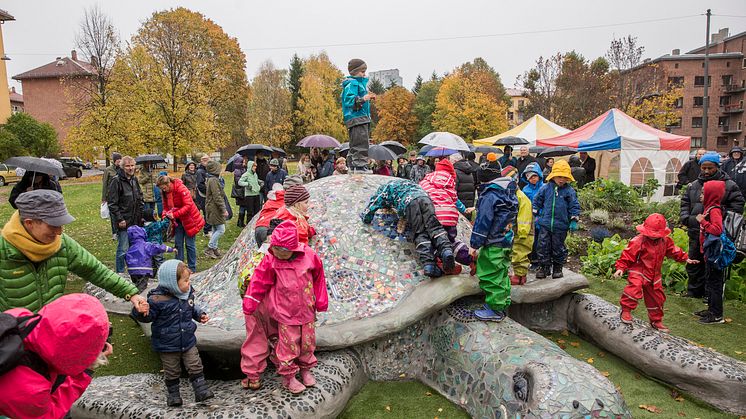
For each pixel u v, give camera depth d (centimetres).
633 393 415
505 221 414
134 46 2873
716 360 411
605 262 764
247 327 363
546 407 326
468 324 422
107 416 346
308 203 522
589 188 1227
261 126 5025
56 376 223
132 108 2698
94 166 3862
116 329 554
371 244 478
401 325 418
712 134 5116
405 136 5959
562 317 546
